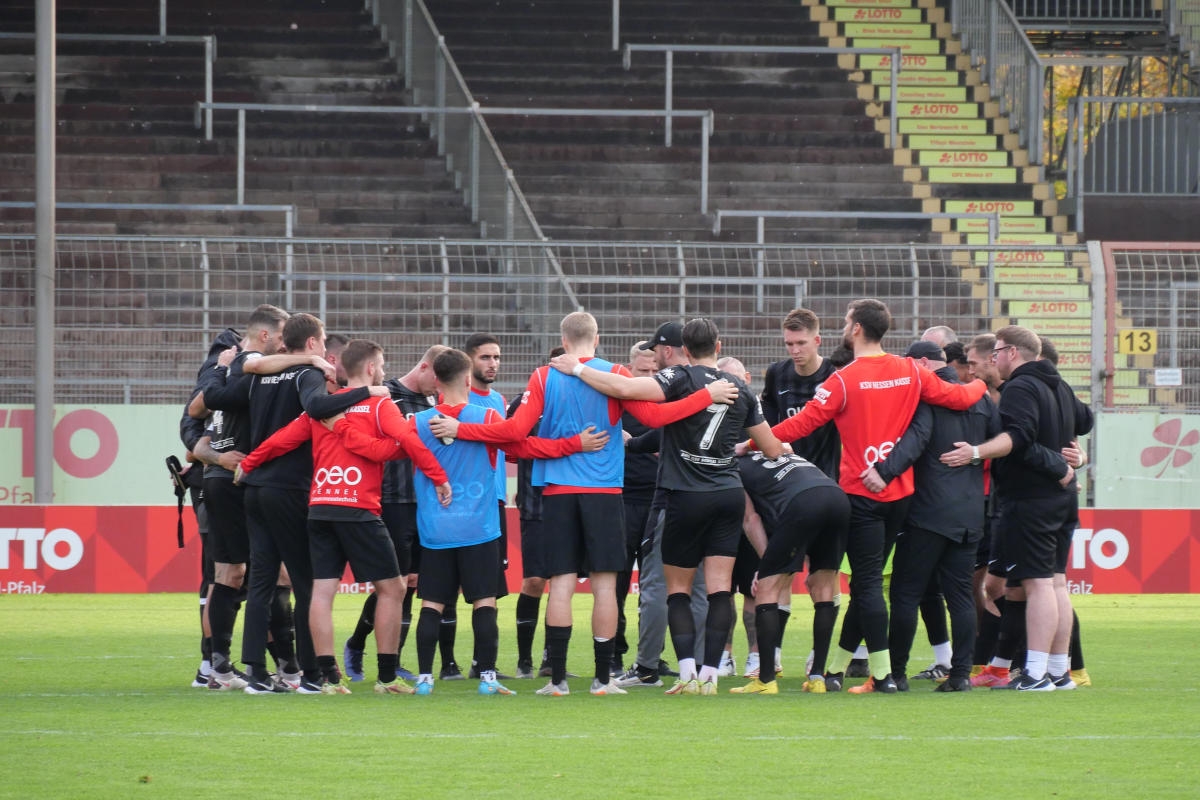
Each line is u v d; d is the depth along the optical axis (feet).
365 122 196.85
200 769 47.62
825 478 65.41
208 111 187.21
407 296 151.53
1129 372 139.85
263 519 65.10
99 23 207.62
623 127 201.36
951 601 67.56
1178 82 222.28
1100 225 190.19
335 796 43.68
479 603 66.18
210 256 151.74
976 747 52.01
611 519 65.10
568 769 47.75
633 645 90.89
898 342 151.23
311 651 66.23
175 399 144.66
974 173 196.95
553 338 142.10
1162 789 45.03
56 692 67.10
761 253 143.43
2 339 143.64
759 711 60.49
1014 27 204.95
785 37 217.15
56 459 133.39
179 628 96.58
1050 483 66.54
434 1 216.74
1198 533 123.95
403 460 74.18
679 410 63.16
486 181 172.86
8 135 188.44
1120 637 93.97
